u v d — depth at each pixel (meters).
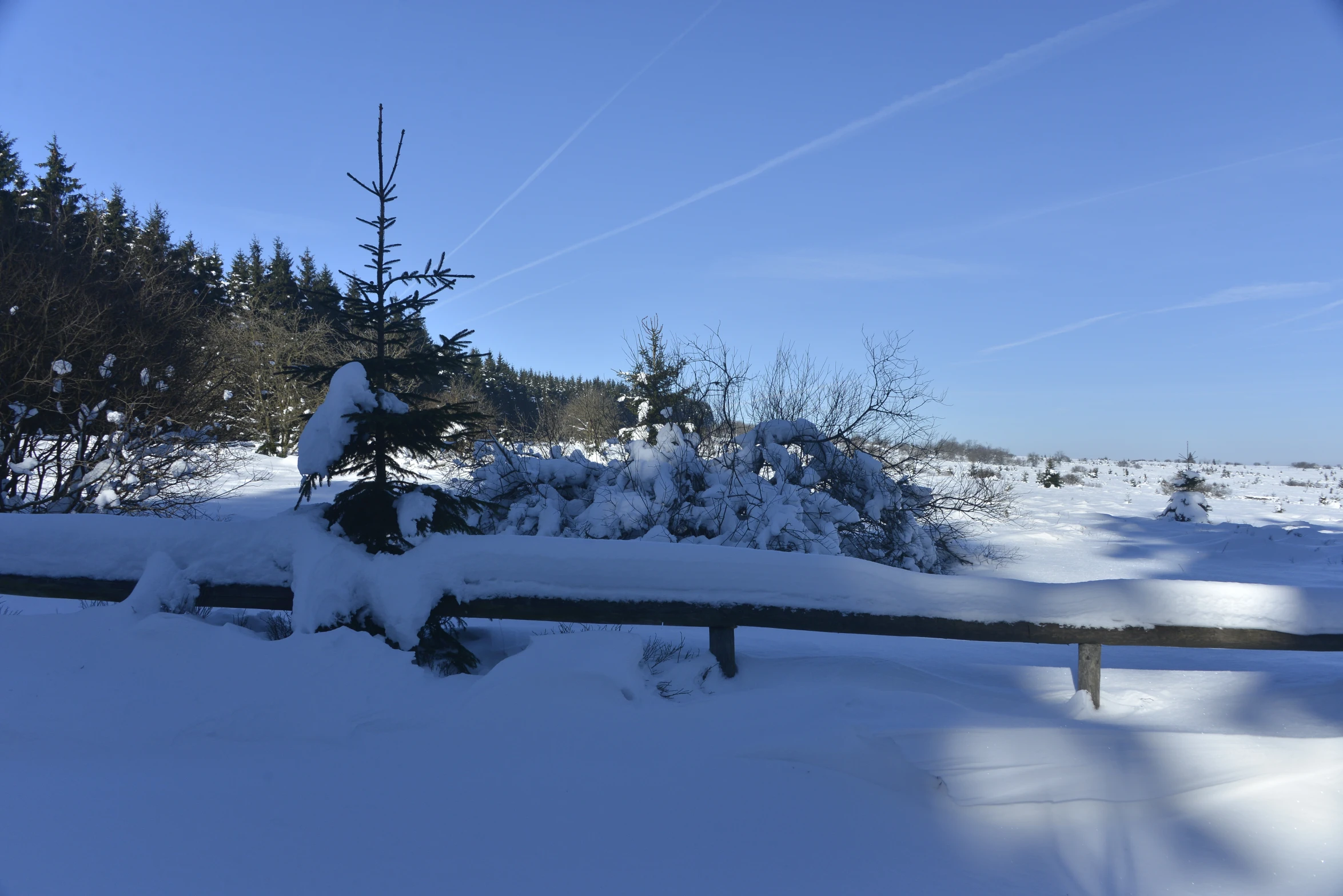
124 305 12.61
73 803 2.94
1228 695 4.48
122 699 3.76
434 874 2.58
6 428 10.04
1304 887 2.64
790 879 2.66
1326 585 10.82
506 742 3.52
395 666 4.01
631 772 3.32
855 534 11.55
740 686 4.51
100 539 4.83
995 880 2.70
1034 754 3.50
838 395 12.60
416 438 5.07
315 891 2.45
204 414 12.45
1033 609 4.37
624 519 9.23
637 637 4.22
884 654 6.08
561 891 2.52
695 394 12.18
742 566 4.49
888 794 3.25
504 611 4.54
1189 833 2.98
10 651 4.04
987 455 42.75
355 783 3.18
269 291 45.00
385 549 4.96
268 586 4.74
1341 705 4.20
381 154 5.04
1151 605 4.31
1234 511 25.69
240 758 3.39
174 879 2.46
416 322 5.21
